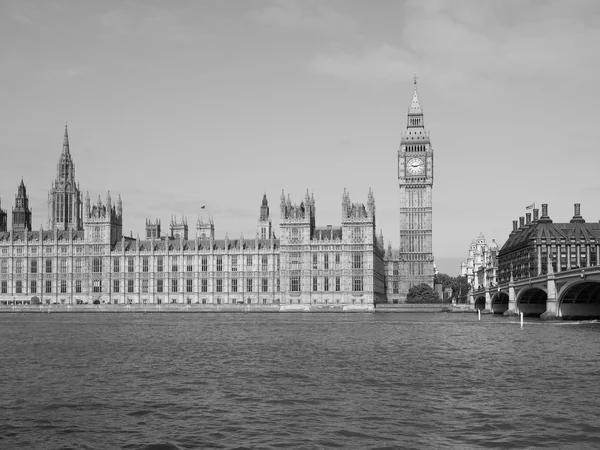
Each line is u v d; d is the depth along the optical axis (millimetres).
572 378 76875
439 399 65812
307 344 116812
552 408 61656
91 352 104688
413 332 144500
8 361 93688
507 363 89500
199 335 138000
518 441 51750
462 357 96625
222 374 81250
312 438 52656
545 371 82188
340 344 116625
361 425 56281
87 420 58469
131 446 51156
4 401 65750
